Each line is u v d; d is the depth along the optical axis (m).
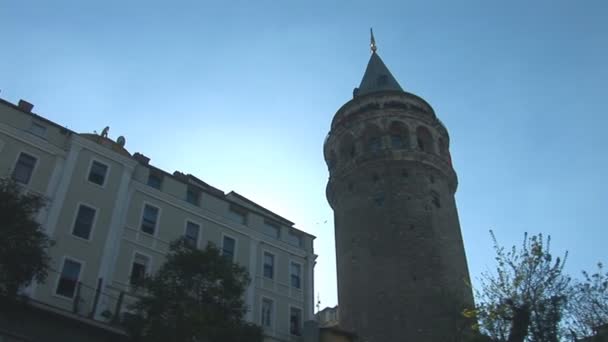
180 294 24.36
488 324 31.11
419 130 56.31
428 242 47.50
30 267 22.03
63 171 37.09
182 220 41.62
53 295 32.78
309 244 48.72
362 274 47.28
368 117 56.19
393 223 48.75
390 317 43.75
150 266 38.25
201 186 47.59
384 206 50.12
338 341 42.81
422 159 52.75
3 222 21.97
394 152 52.72
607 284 30.91
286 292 44.41
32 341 28.61
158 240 39.56
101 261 35.88
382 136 54.44
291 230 48.38
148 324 23.67
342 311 47.44
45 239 23.42
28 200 23.34
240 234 44.22
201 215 42.81
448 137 58.66
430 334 42.41
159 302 24.16
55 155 37.50
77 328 30.55
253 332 24.53
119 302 32.56
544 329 29.23
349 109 59.00
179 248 26.75
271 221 47.25
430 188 51.75
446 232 49.53
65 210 35.91
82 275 34.62
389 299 44.66
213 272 25.42
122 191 39.34
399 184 51.16
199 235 41.81
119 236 37.78
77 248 35.25
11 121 36.69
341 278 49.53
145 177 41.69
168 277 25.19
